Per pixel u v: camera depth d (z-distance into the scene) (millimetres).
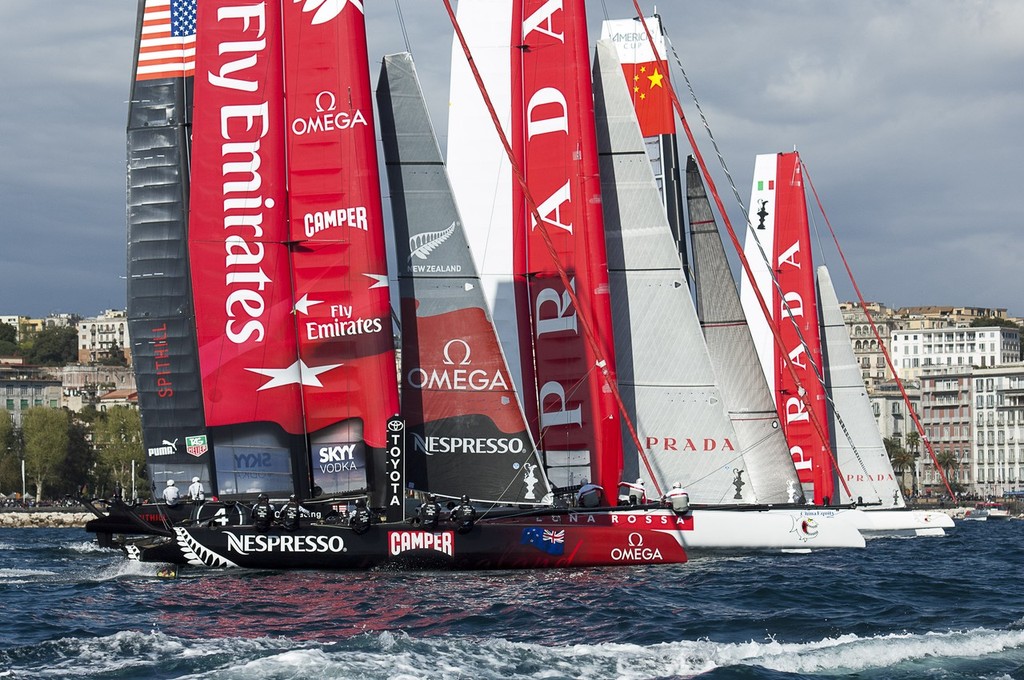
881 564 123625
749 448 140125
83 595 104750
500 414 119938
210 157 122688
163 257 151250
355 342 120688
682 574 109375
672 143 148625
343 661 69250
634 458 130250
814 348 177750
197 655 72312
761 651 73438
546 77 129500
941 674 68000
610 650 73625
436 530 109250
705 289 142125
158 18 153750
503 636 79875
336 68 121375
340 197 121188
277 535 110125
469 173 130875
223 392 122125
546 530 110938
